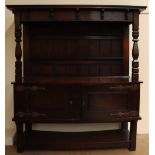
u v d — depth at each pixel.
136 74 2.69
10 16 3.05
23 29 2.96
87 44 3.02
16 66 2.65
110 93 2.66
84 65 3.04
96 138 2.89
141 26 3.11
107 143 2.79
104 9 2.56
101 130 3.17
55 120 2.66
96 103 2.66
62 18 2.57
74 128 3.16
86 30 3.01
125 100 2.69
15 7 2.52
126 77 2.99
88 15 2.58
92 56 3.03
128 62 3.04
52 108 2.66
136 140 3.05
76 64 3.03
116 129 3.18
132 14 2.62
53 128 3.16
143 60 3.15
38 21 2.62
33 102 2.66
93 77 2.99
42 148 2.77
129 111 2.70
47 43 3.01
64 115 2.66
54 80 2.77
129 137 2.85
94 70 3.05
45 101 2.66
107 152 2.79
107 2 3.09
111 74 3.06
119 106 2.69
